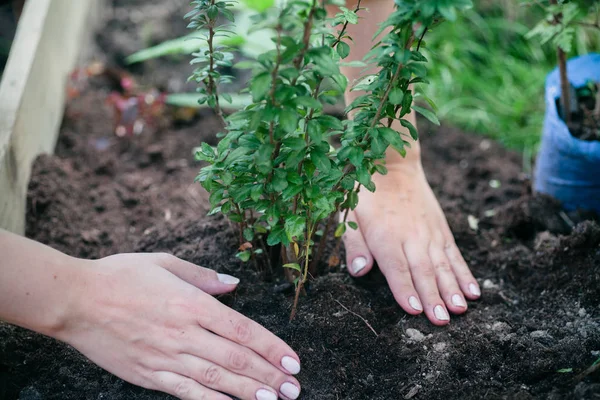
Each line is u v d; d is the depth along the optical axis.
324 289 0.77
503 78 1.17
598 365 0.70
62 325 0.66
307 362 0.73
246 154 0.67
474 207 0.98
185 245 0.84
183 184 1.00
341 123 0.66
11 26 1.23
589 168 0.84
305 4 0.58
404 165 0.84
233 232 0.81
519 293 0.83
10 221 0.83
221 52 0.72
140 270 0.70
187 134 1.09
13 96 0.88
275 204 0.68
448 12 0.59
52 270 0.66
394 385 0.72
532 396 0.70
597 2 0.88
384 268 0.79
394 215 0.81
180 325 0.67
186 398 0.67
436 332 0.76
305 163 0.67
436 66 1.19
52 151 1.00
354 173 0.69
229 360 0.67
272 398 0.67
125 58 1.23
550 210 0.89
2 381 0.72
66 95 1.08
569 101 0.88
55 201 0.91
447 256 0.82
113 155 1.03
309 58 0.62
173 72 1.21
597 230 0.81
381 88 0.67
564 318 0.78
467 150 1.09
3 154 0.81
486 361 0.74
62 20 1.07
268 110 0.61
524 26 1.22
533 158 1.07
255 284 0.78
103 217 0.93
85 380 0.73
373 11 0.79
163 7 1.35
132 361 0.68
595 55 0.92
